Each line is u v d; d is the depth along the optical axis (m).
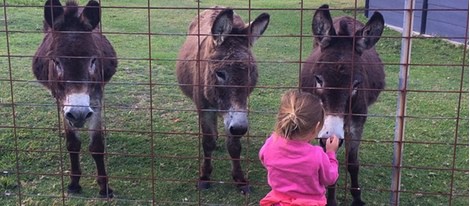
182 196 4.60
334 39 4.29
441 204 4.46
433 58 9.63
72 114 4.01
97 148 4.53
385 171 5.12
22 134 5.70
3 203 4.36
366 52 4.84
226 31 4.43
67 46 4.15
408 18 3.33
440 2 11.20
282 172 3.05
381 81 5.04
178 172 5.02
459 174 5.02
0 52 9.13
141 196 4.58
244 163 5.27
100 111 4.55
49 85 4.71
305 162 3.00
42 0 14.61
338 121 3.90
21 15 12.53
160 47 9.95
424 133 6.02
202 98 4.70
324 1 15.21
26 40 10.03
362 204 4.46
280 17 13.12
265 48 10.12
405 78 3.42
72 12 4.40
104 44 5.07
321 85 4.07
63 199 3.97
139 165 5.15
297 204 3.01
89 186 4.78
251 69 4.52
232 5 14.38
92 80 4.28
